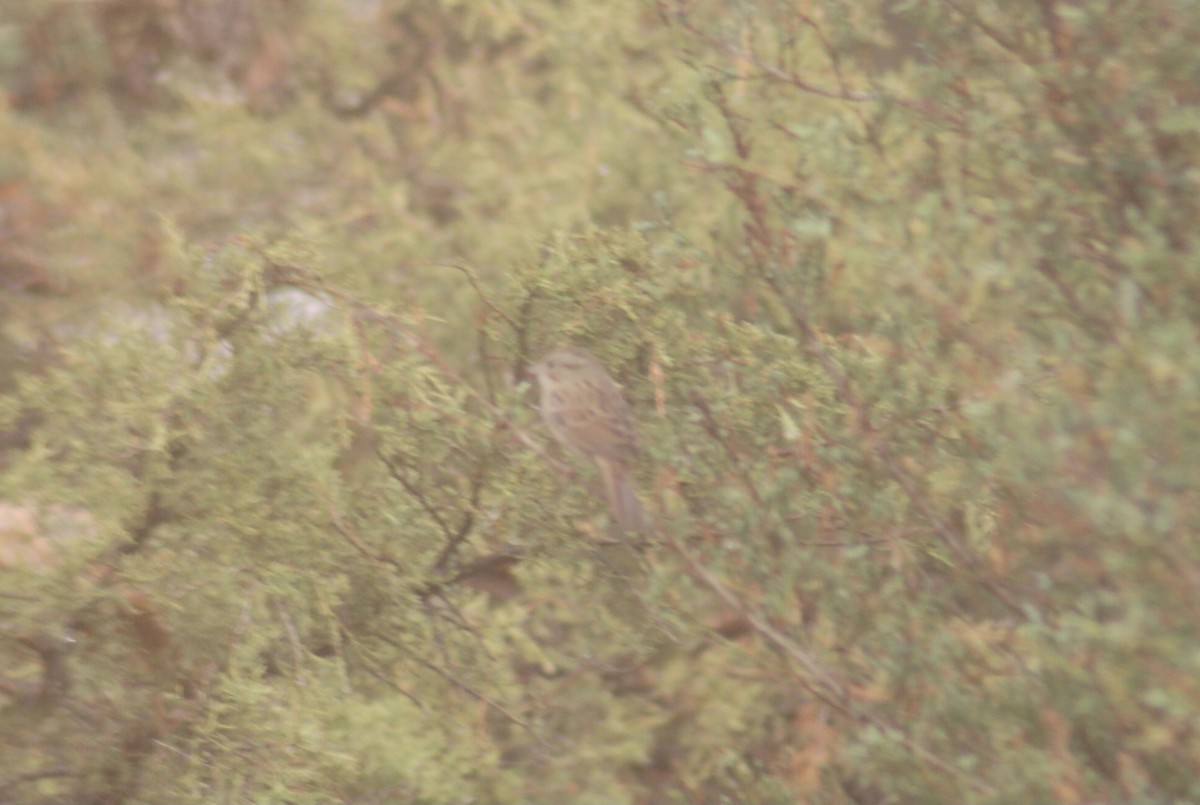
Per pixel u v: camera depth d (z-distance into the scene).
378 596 11.09
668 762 15.91
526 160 17.50
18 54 13.24
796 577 8.52
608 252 10.51
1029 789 7.10
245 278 10.37
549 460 9.45
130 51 19.17
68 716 10.59
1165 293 6.85
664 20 9.61
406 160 19.56
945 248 7.88
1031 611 7.04
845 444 8.38
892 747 7.52
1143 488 6.25
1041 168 7.90
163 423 10.09
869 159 8.41
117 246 16.56
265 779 9.88
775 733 12.80
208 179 18.30
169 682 10.23
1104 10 7.41
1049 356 7.58
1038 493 6.80
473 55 19.50
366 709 11.56
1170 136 7.55
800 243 8.68
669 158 15.83
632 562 11.43
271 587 10.20
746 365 9.57
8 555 10.39
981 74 8.51
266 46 19.42
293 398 10.75
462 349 15.45
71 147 17.84
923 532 8.77
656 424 9.90
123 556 10.20
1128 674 6.55
